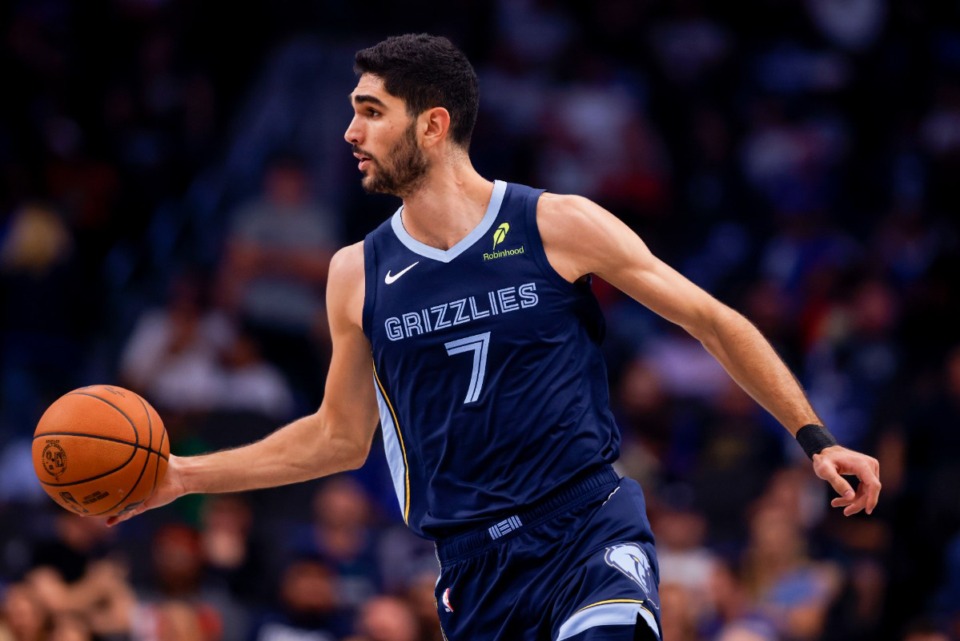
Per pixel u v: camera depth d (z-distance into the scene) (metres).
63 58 27.86
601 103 26.58
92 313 23.61
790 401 7.39
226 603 15.42
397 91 7.58
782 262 24.05
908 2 29.98
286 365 21.86
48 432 7.69
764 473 18.27
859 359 21.33
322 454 8.30
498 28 27.94
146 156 26.97
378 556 16.94
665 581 15.00
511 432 7.53
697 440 19.98
